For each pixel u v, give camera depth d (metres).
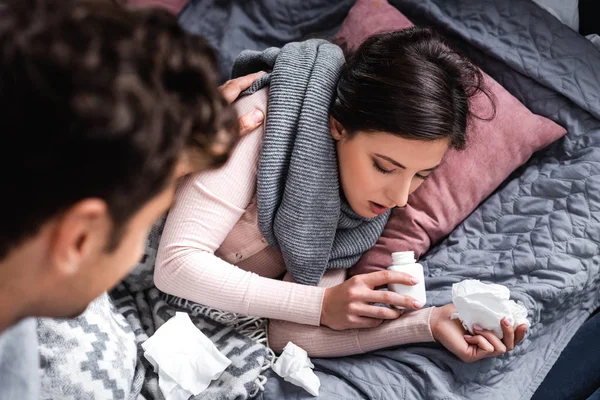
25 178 0.32
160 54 0.35
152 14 0.37
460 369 1.04
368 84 0.96
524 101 1.42
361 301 1.04
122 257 0.42
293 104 1.05
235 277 1.06
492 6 1.48
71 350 0.90
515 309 1.01
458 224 1.31
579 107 1.37
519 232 1.24
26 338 0.55
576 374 1.19
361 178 1.02
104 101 0.31
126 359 0.97
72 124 0.31
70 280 0.40
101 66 0.32
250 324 1.15
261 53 1.19
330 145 1.05
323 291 1.07
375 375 1.05
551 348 1.20
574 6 1.54
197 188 1.04
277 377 1.06
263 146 1.05
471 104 1.23
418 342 1.08
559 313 1.20
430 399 1.01
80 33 0.32
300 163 1.04
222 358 1.02
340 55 1.11
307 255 1.10
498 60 1.45
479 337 1.01
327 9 1.62
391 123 0.93
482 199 1.31
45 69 0.31
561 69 1.39
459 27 1.47
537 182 1.29
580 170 1.27
